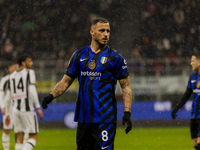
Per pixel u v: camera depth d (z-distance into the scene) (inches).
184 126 2185.0
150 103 2229.3
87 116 518.6
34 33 3051.2
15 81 948.0
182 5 3174.2
